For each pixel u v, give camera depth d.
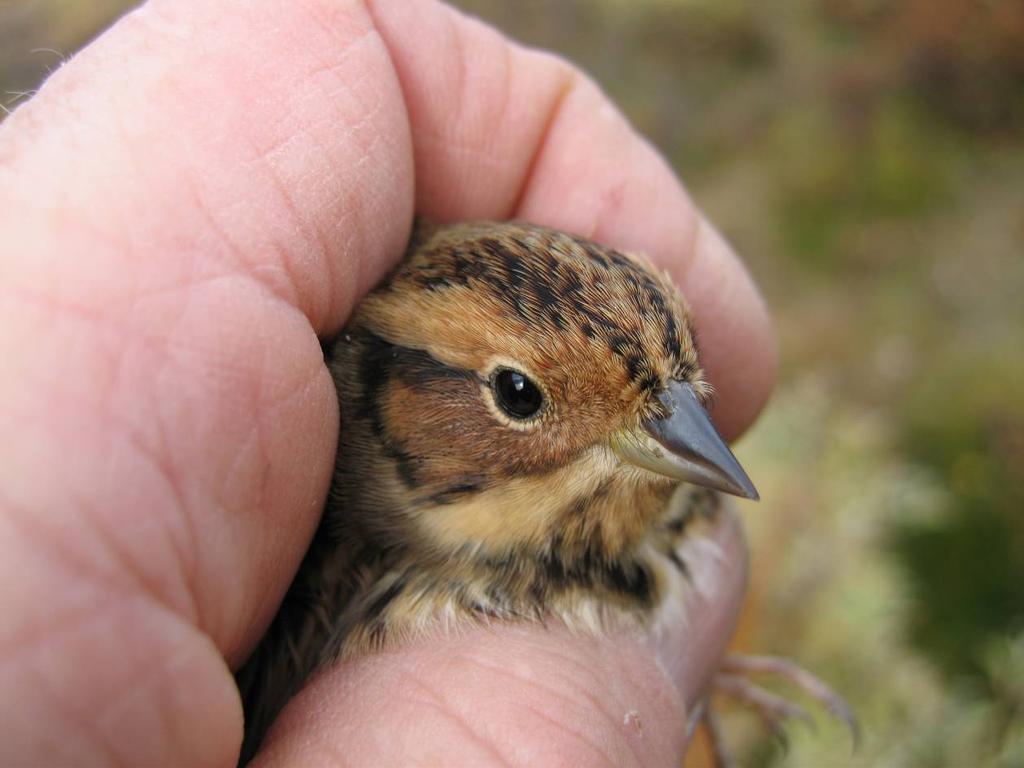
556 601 0.07
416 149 0.08
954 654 0.19
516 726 0.06
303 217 0.06
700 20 0.32
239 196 0.05
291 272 0.05
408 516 0.07
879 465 0.21
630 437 0.06
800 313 0.26
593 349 0.06
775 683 0.15
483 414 0.06
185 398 0.05
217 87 0.05
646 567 0.07
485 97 0.08
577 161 0.08
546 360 0.06
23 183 0.05
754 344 0.09
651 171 0.09
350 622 0.06
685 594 0.07
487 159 0.08
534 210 0.09
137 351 0.05
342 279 0.06
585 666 0.06
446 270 0.07
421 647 0.06
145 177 0.05
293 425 0.05
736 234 0.28
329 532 0.07
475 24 0.08
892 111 0.31
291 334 0.05
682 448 0.06
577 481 0.07
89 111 0.05
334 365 0.07
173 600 0.05
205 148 0.05
